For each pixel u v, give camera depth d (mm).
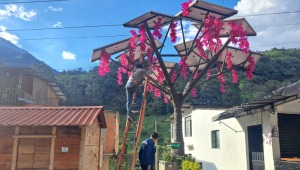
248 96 42781
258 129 12664
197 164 11844
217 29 10773
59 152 10406
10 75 23562
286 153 11047
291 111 11047
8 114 11242
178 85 41031
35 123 9938
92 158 11961
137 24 10914
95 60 12391
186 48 12797
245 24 11602
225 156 15461
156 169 13617
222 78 14070
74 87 59625
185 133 22797
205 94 43781
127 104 7633
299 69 52031
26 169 10250
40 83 26156
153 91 14758
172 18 10875
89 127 11086
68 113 11352
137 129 6820
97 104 52562
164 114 51156
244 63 13258
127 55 12664
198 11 10531
